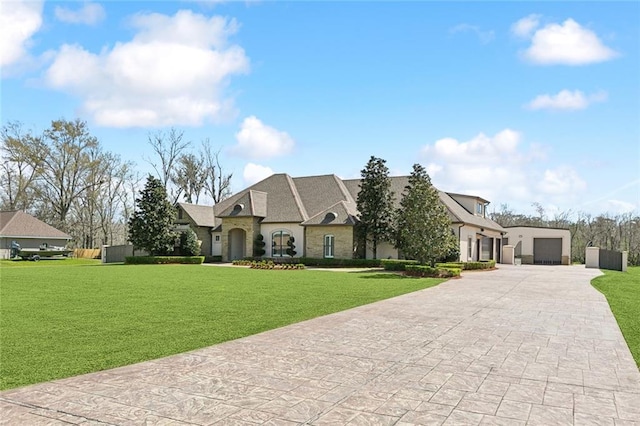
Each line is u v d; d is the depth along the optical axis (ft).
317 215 109.19
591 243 176.76
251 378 18.85
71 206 172.96
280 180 124.88
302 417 14.66
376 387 17.83
